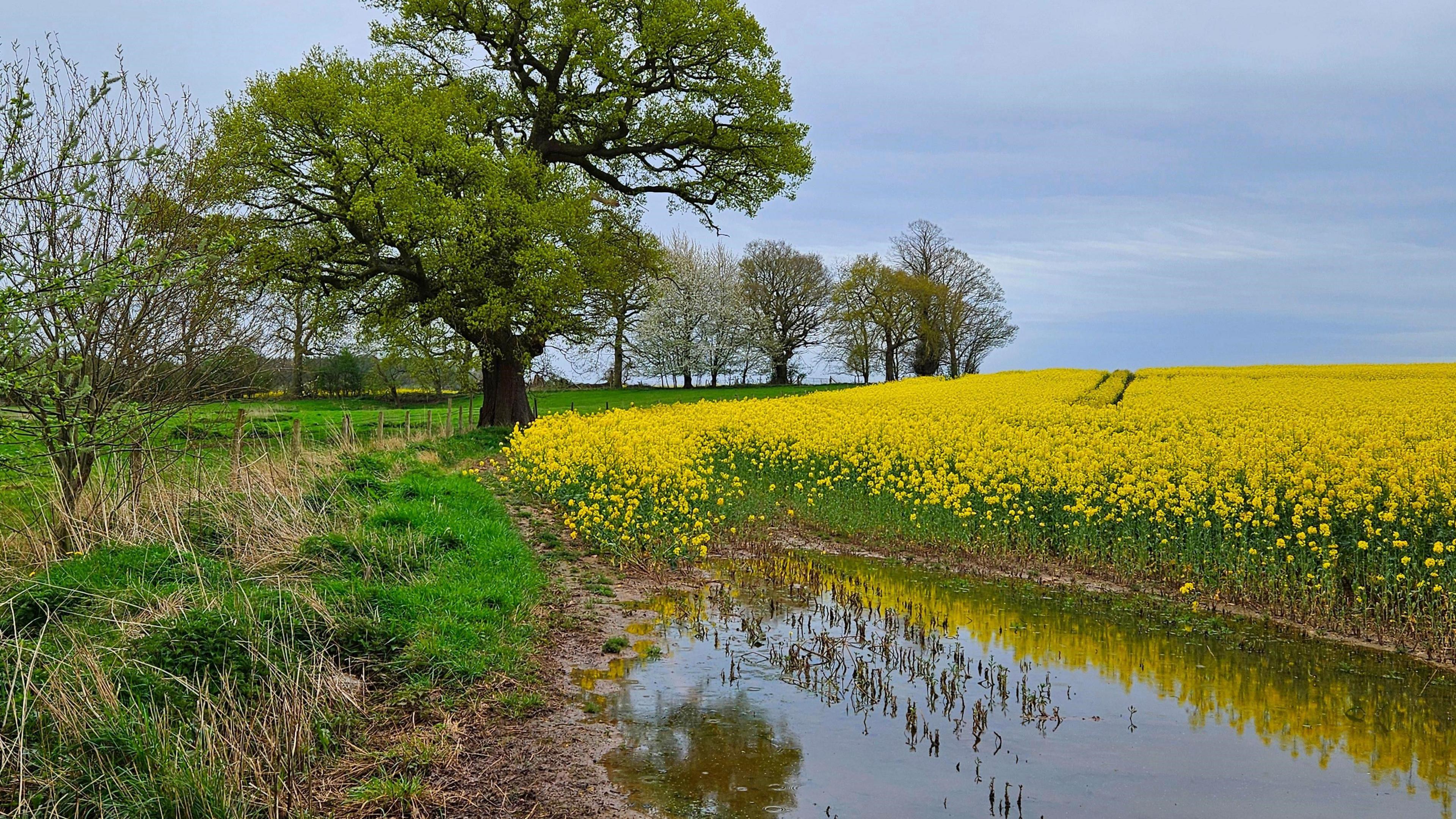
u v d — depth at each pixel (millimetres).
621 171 31984
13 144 6438
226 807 4793
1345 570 9727
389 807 5191
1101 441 16906
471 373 31359
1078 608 9977
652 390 63281
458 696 6746
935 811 5328
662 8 27531
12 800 4602
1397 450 13945
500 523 12641
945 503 12516
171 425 10883
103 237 8383
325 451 15891
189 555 8305
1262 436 17781
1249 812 5379
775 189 30547
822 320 71188
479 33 28688
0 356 6562
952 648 8484
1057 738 6430
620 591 10328
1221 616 9648
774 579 11047
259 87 23172
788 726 6566
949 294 66812
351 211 23172
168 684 5766
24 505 9086
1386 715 6922
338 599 7758
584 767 5836
